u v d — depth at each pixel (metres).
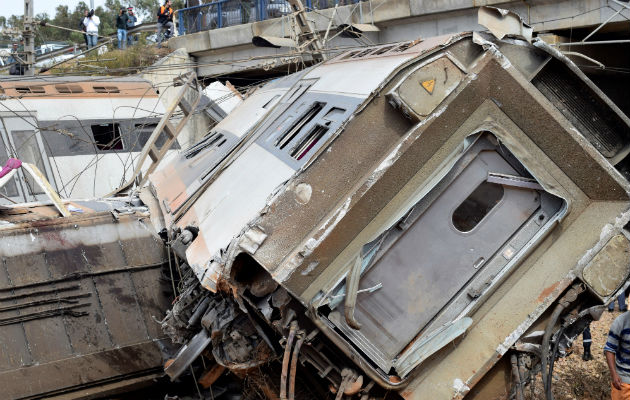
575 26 14.69
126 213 7.93
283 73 21.67
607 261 5.05
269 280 4.90
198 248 5.88
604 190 5.06
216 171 7.46
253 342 5.38
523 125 5.04
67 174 14.51
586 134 5.25
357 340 4.98
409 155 4.90
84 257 7.33
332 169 4.93
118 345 7.04
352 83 6.24
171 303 7.50
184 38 22.66
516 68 5.12
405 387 4.98
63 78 15.88
